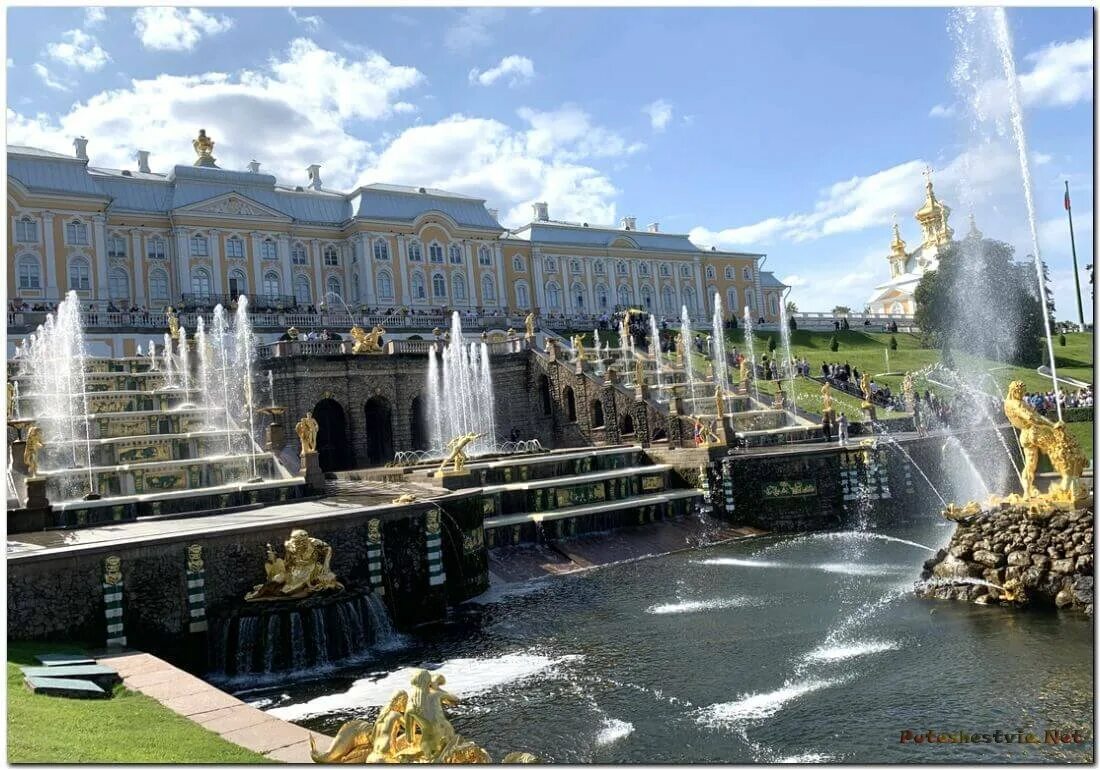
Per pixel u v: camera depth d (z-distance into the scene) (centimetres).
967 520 2148
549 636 2025
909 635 1838
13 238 6172
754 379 5453
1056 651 1642
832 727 1370
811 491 3556
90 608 1739
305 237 7944
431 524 2297
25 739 968
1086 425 4503
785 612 2117
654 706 1507
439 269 8569
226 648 1811
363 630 1950
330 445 4450
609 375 4516
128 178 7088
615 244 10194
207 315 5634
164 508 2561
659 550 3139
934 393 5984
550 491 3241
